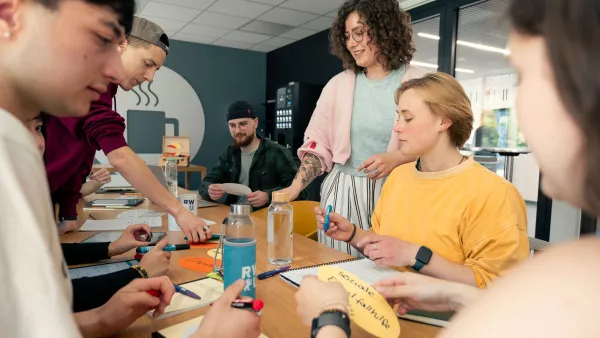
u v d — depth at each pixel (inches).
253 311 24.1
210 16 177.5
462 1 133.0
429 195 45.1
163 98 220.8
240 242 32.7
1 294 12.6
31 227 13.2
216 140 237.5
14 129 14.4
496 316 11.4
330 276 30.5
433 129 43.9
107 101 51.4
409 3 149.6
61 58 16.2
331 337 19.6
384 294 29.6
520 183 114.9
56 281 13.5
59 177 50.4
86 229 59.2
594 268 11.1
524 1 12.2
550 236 107.3
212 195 86.1
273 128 241.6
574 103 11.0
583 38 10.7
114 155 49.7
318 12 169.5
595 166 11.2
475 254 40.3
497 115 124.3
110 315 27.0
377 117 63.3
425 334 28.3
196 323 28.7
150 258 37.9
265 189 106.0
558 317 10.5
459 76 139.9
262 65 247.3
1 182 13.1
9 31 15.4
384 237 40.9
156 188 51.4
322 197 71.5
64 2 15.5
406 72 63.7
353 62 66.9
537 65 12.0
